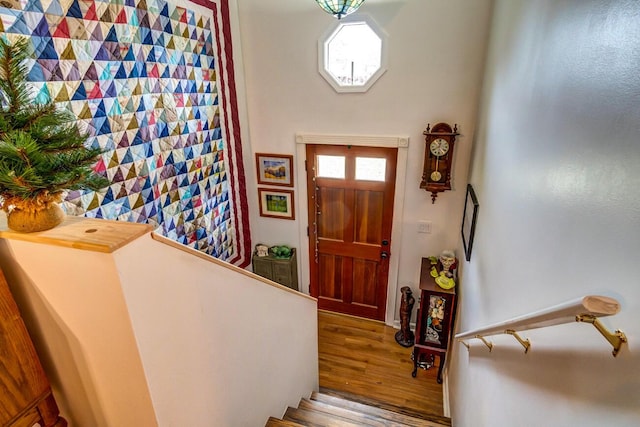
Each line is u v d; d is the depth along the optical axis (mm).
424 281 3287
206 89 3051
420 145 3330
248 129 3756
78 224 977
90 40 2012
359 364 3684
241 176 3744
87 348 1050
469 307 2566
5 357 952
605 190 814
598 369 777
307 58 3346
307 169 3764
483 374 1864
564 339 963
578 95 1016
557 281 1062
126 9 2199
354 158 3586
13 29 1664
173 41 2613
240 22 3391
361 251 3963
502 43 2223
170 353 1135
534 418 1111
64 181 937
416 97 3184
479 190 2609
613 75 814
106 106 2156
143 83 2396
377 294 4125
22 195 887
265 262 4113
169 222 2814
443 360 3391
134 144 2385
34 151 861
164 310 1084
